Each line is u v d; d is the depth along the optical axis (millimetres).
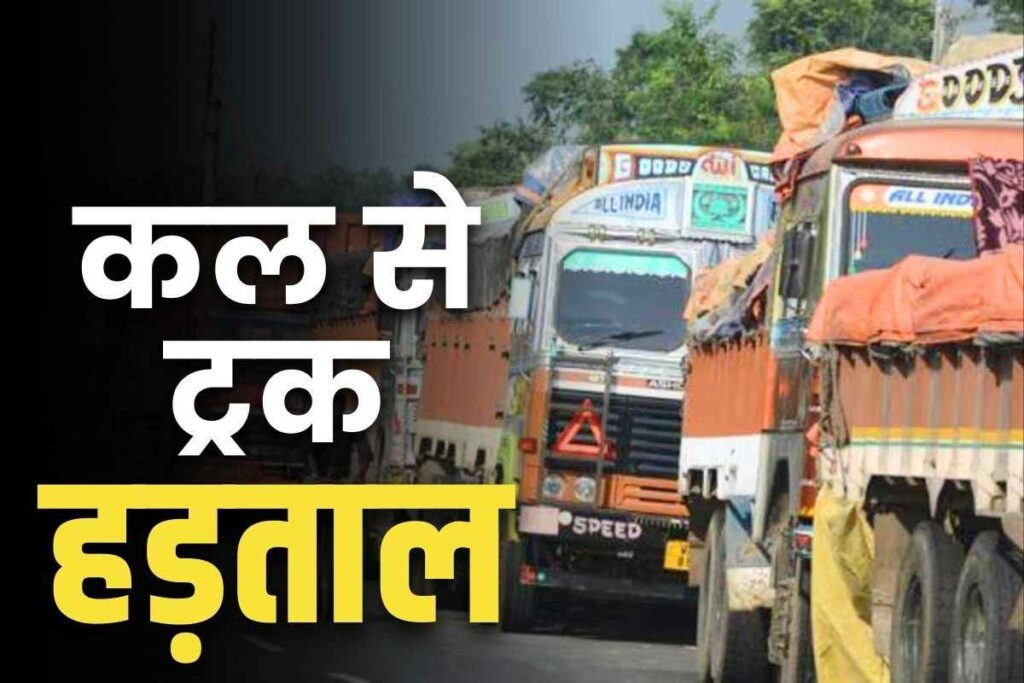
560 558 23078
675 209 23328
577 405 23047
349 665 18859
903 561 14023
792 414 16328
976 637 12938
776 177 17344
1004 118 15711
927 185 15727
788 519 16391
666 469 23000
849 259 15688
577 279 23219
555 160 25641
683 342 23141
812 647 15742
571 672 18891
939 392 13328
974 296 12492
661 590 23188
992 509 12414
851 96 16875
